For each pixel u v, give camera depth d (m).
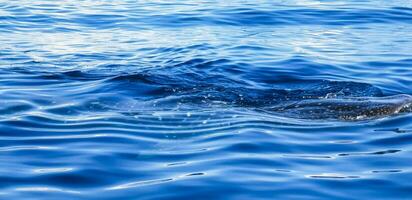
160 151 8.35
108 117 9.73
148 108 10.18
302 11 17.77
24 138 8.84
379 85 11.74
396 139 8.88
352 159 8.14
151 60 13.20
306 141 8.77
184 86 11.34
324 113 9.86
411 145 8.67
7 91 10.96
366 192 7.16
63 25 16.42
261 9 17.88
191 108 10.19
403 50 14.16
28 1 18.88
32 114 9.81
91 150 8.38
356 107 9.93
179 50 13.99
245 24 16.59
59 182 7.35
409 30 16.16
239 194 7.06
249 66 12.73
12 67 12.55
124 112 9.99
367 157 8.22
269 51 13.89
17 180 7.39
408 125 9.42
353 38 15.27
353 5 18.53
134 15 17.42
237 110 10.10
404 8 18.27
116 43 14.73
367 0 19.30
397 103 9.98
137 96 10.77
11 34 15.47
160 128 9.27
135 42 14.81
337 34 15.63
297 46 14.41
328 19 17.08
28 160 8.02
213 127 9.30
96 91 10.99
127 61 13.14
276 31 15.89
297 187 7.26
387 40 15.11
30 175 7.53
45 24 16.48
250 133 9.00
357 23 16.78
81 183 7.32
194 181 7.36
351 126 9.38
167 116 9.78
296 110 10.03
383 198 7.01
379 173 7.67
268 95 11.00
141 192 7.08
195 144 8.62
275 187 7.25
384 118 9.67
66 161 7.98
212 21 16.78
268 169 7.76
